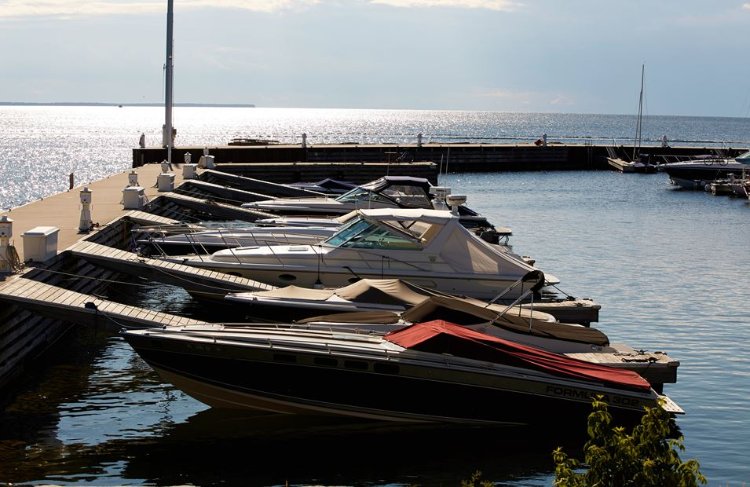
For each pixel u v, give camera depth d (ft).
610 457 21.97
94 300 52.34
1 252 55.26
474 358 46.01
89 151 381.40
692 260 104.47
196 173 126.21
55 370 55.42
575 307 63.82
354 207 100.17
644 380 46.44
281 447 44.19
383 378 46.03
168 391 51.98
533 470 42.27
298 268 67.10
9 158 329.72
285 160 182.39
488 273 66.18
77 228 76.18
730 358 61.72
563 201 170.50
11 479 39.27
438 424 47.03
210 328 49.24
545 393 45.83
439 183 198.29
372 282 58.59
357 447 44.47
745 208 167.12
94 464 41.32
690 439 46.24
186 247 76.74
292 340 47.14
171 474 40.47
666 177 229.86
